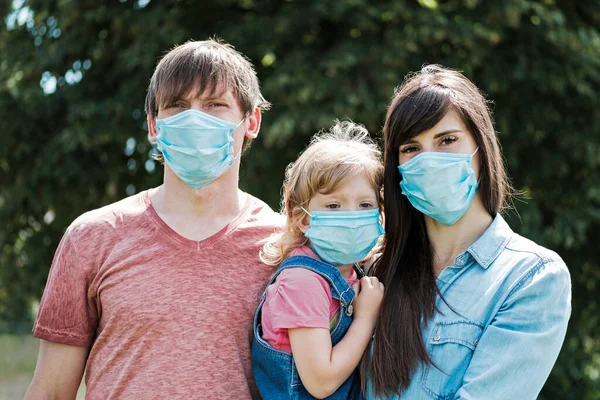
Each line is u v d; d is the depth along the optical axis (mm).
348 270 2627
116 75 8203
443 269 2432
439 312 2309
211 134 2455
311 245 2590
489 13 7574
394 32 7363
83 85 8219
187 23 7906
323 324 2344
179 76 2477
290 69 7176
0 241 8914
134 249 2492
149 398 2357
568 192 8328
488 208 2451
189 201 2555
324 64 7086
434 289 2369
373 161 2535
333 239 2455
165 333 2402
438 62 7648
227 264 2516
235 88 2537
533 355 2135
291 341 2350
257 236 2611
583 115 8250
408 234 2527
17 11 8836
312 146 2619
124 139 7785
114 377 2416
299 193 2541
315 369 2293
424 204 2400
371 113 7047
